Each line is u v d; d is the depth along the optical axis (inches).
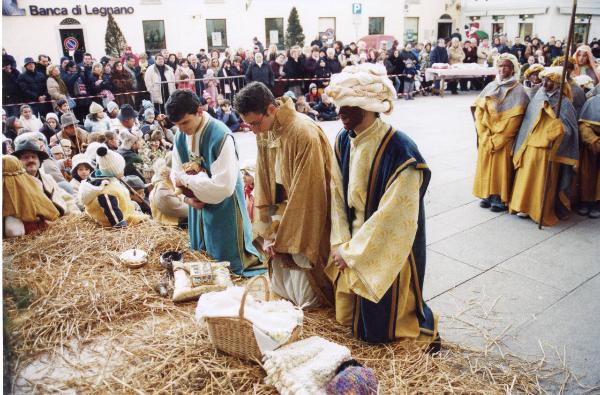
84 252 144.4
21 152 157.9
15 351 101.4
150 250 147.3
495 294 135.8
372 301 98.0
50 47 688.4
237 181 140.6
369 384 84.7
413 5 913.5
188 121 130.3
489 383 98.7
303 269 114.6
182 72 438.0
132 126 283.6
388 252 94.3
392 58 547.5
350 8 866.1
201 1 767.7
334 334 109.0
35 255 142.6
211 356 100.0
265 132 110.8
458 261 155.9
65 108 327.9
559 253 159.8
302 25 845.2
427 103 520.7
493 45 682.2
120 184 171.2
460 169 260.5
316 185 107.6
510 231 178.5
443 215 195.5
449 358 106.5
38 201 156.8
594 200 189.5
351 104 90.3
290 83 482.6
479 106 193.9
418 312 105.1
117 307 119.9
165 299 124.8
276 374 89.0
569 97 179.0
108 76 414.0
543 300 132.3
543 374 103.5
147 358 102.3
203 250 148.4
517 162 185.2
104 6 705.6
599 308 127.9
